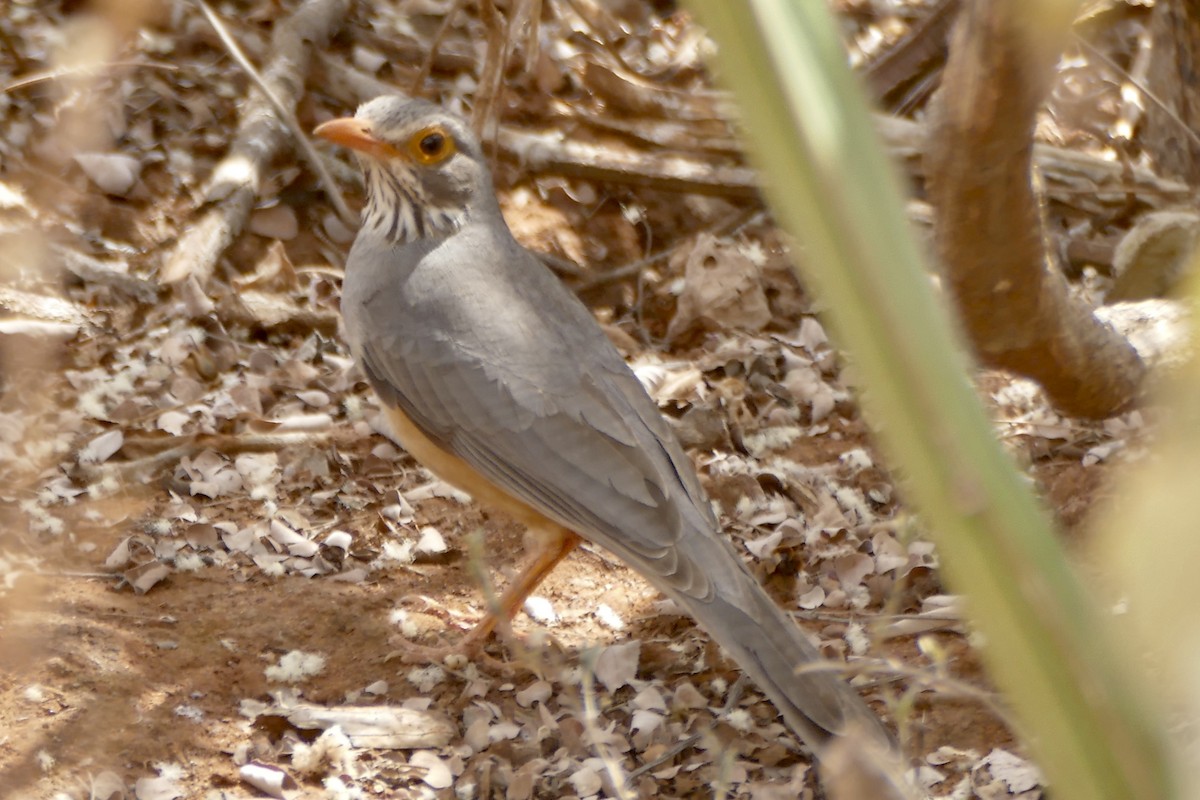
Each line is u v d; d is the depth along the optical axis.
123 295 13.36
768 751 8.94
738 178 15.82
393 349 10.03
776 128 1.61
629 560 9.02
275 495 11.49
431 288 10.02
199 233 14.01
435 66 17.12
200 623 9.77
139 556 10.43
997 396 13.27
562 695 9.45
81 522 10.78
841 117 1.62
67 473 11.26
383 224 10.34
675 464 9.53
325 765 8.59
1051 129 16.91
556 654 9.90
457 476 10.09
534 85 16.97
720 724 9.18
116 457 11.55
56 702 8.64
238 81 16.08
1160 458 1.30
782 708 7.77
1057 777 1.64
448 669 9.64
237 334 13.48
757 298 14.56
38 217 13.09
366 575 10.67
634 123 16.67
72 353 12.67
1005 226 5.75
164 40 16.38
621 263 15.28
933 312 1.65
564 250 15.18
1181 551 1.25
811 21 1.62
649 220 15.77
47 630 9.23
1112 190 15.23
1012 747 8.80
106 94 15.01
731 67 1.63
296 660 9.48
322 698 9.22
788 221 1.71
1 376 12.11
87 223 14.13
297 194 15.14
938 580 10.70
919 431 1.65
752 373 13.74
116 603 9.84
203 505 11.27
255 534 10.88
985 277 6.10
